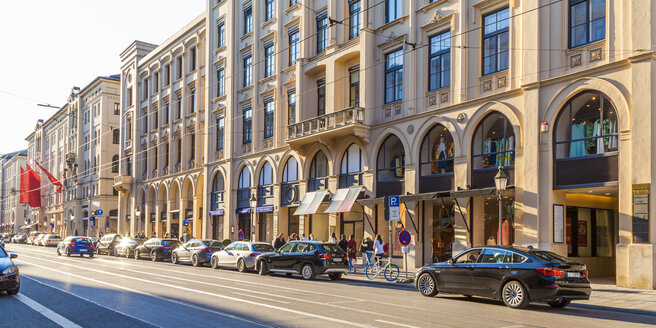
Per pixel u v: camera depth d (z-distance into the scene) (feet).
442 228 79.71
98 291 49.60
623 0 59.11
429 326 32.99
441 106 78.79
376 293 52.54
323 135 93.56
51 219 275.59
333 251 69.82
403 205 83.25
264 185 115.75
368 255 70.28
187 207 149.07
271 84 114.62
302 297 46.88
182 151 150.10
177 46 155.12
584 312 42.60
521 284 43.34
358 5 94.02
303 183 103.65
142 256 113.70
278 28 112.68
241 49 124.98
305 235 101.71
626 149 57.72
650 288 54.49
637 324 36.29
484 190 67.00
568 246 69.10
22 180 285.64
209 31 138.10
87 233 221.25
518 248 45.80
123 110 191.21
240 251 82.43
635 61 57.00
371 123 88.74
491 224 72.84
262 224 116.06
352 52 92.12
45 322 33.58
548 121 64.90
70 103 253.65
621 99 58.34
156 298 44.80
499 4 72.33
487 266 46.26
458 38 76.69
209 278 65.51
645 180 55.57
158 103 165.99
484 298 50.85
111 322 33.50
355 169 92.89
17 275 46.09
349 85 95.71
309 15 104.17
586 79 61.72
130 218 182.80
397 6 87.15
